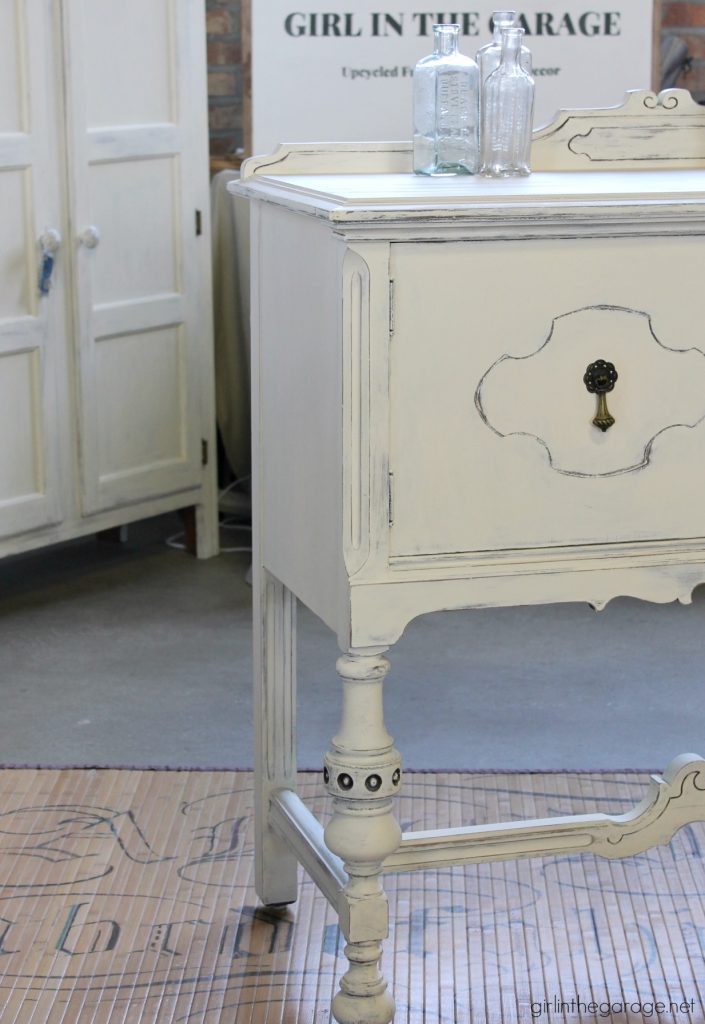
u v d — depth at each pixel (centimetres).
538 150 202
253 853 229
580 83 321
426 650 322
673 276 166
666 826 196
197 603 352
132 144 345
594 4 318
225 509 416
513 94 191
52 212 331
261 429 197
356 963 179
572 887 219
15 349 328
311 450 176
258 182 190
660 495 172
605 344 166
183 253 362
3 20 315
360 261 157
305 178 189
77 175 334
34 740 275
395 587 166
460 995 192
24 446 336
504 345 163
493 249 160
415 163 195
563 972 197
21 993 192
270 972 198
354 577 165
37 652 321
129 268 351
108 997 192
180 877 222
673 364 169
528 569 169
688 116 205
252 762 265
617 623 338
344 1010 179
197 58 358
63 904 214
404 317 159
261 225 190
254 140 322
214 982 195
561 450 167
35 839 234
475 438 165
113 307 347
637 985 195
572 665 313
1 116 319
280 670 205
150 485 365
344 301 158
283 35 317
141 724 283
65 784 253
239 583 366
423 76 192
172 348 366
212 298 381
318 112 320
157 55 349
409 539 165
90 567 378
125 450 358
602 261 164
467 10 316
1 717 286
